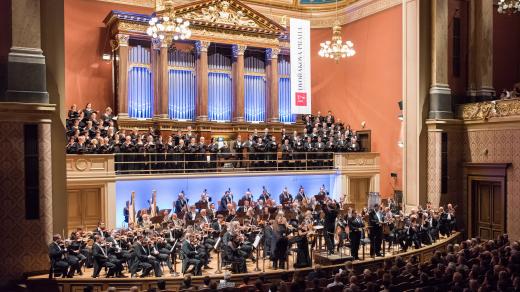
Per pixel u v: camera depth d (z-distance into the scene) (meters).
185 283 10.93
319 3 27.72
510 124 18.44
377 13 24.81
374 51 25.08
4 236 13.01
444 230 18.19
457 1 21.22
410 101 20.64
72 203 17.48
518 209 18.09
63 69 14.34
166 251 13.54
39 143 13.45
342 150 23.50
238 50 23.89
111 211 17.89
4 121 13.02
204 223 15.33
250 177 22.05
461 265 10.83
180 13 22.22
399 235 16.16
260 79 25.12
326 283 10.97
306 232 14.30
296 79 24.17
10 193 13.08
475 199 20.22
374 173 24.09
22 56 13.44
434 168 19.95
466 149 20.48
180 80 23.09
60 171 14.17
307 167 22.91
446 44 20.31
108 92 22.64
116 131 20.02
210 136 23.53
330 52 22.47
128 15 21.27
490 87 21.25
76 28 21.97
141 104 22.16
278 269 14.03
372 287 9.62
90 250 13.72
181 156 20.23
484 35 21.08
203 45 23.00
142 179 19.09
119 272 13.23
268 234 14.56
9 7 13.65
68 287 12.69
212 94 23.88
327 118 25.45
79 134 18.33
